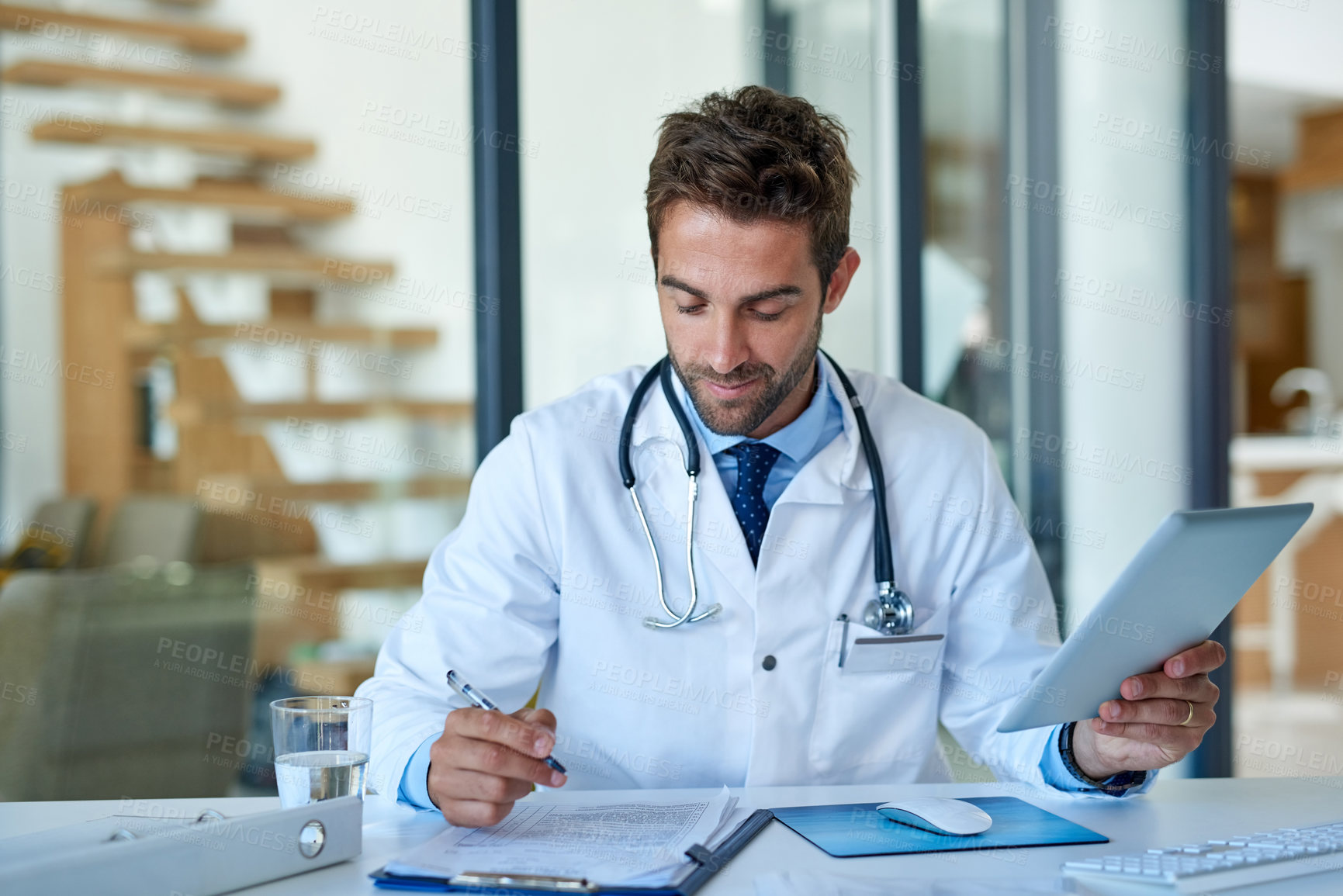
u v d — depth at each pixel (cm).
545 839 86
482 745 88
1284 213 588
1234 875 77
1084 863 80
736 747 116
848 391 125
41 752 179
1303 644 432
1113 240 251
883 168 225
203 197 190
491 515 120
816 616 117
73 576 182
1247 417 588
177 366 189
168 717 189
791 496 117
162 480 189
